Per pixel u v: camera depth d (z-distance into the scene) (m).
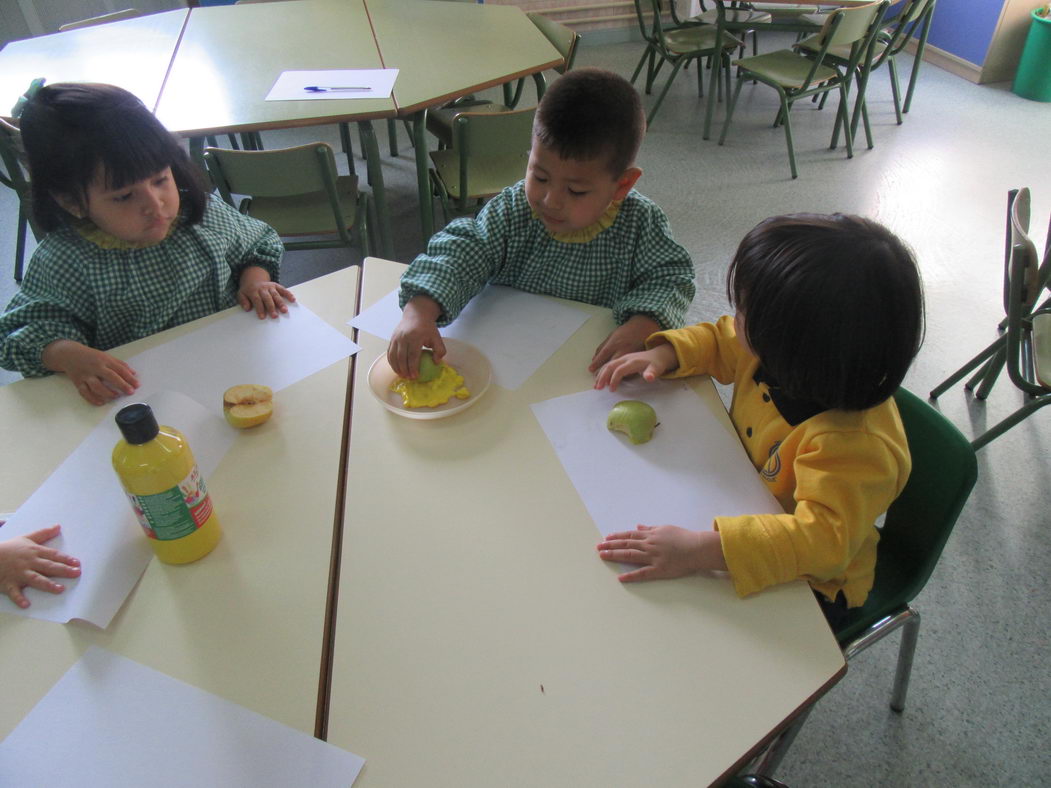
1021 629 1.49
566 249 1.26
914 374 2.18
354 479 0.87
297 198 2.34
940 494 0.96
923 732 1.32
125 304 1.24
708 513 0.82
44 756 0.61
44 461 0.91
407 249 2.82
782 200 3.13
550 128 1.05
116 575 0.75
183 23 2.80
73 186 1.06
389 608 0.72
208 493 0.82
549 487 0.86
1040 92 3.98
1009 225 1.65
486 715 0.63
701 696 0.65
